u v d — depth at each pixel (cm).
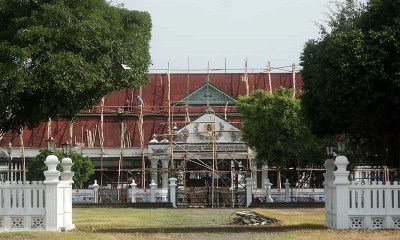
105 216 5434
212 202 8419
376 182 3534
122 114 11719
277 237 3078
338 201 3516
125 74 4212
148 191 9606
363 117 3775
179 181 10712
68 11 3872
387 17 3650
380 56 3531
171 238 3169
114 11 4300
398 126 3878
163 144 10925
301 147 9131
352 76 3591
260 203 8088
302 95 4112
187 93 12825
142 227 4081
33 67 3722
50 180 3525
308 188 9875
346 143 5000
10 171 9012
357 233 3206
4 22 3975
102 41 3975
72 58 3750
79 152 10838
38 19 3819
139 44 4319
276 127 9169
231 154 10656
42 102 3853
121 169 10869
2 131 4172
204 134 10806
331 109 3738
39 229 3506
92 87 3997
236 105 11388
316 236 3097
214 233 3462
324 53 3778
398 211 3491
